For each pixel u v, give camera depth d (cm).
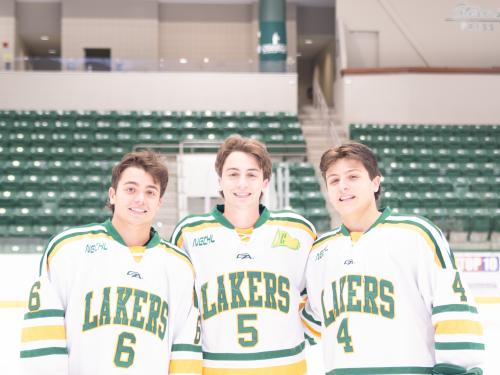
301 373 284
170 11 1939
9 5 1875
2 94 1502
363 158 262
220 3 1953
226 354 273
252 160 280
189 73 1542
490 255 810
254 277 280
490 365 503
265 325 275
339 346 254
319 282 275
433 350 252
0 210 1001
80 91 1519
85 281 253
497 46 1633
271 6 1659
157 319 251
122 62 1530
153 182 258
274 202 873
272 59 1655
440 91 1538
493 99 1543
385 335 247
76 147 1357
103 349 244
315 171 1242
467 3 1631
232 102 1544
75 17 1870
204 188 927
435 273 249
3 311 746
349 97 1547
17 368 491
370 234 261
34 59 1512
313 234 300
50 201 1078
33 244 800
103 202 1089
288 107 1553
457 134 1481
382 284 253
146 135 1400
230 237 285
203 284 282
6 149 1325
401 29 1631
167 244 267
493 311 741
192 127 1421
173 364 253
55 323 243
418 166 1299
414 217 262
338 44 1650
